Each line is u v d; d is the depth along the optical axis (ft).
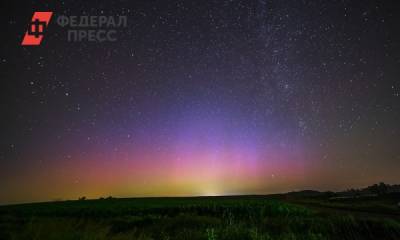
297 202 147.64
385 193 164.55
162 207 97.30
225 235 39.73
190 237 39.96
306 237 43.19
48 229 30.12
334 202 146.41
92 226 34.81
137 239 34.78
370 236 45.93
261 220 59.16
